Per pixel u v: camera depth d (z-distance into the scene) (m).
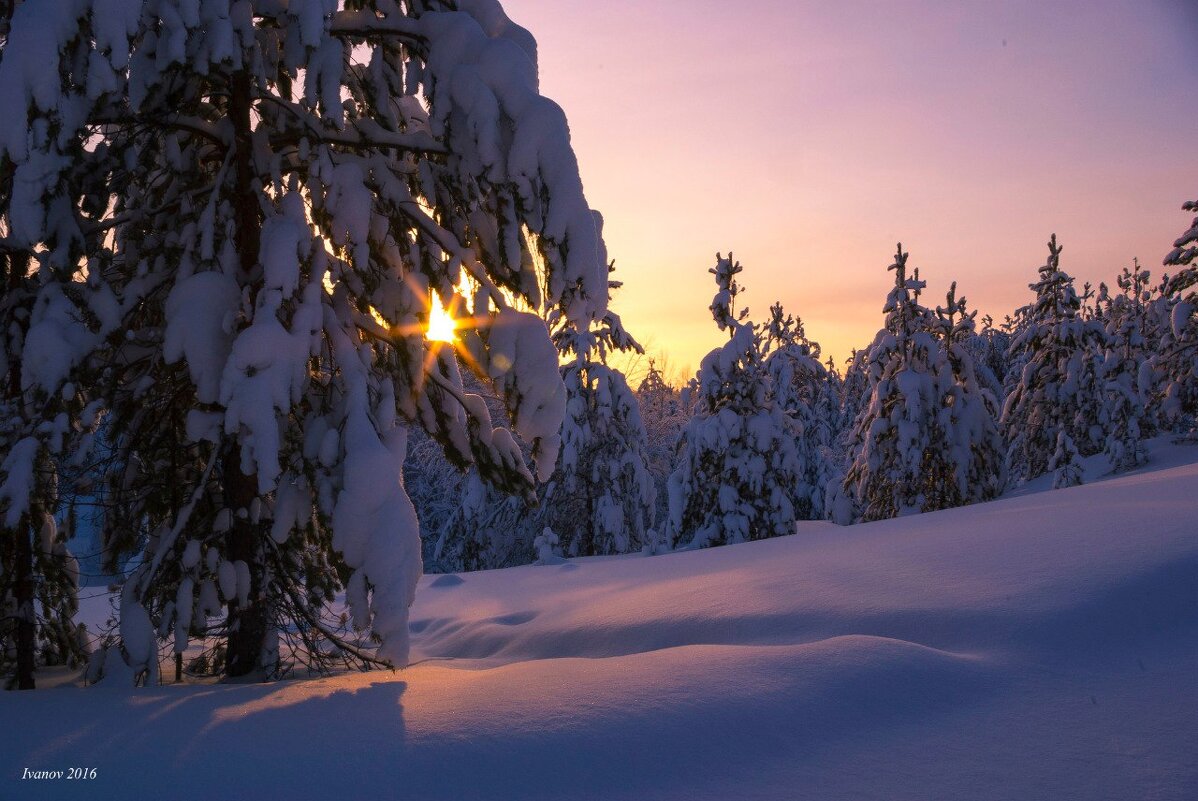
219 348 5.70
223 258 6.16
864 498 21.59
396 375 7.23
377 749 3.73
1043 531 7.32
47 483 6.07
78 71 5.15
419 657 8.59
